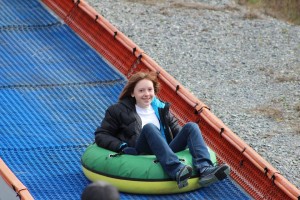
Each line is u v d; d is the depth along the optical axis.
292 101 41.66
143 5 56.12
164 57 47.31
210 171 25.69
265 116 39.41
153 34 50.91
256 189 27.47
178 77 44.41
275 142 36.22
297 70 46.53
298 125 38.34
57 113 32.91
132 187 25.80
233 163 28.77
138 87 26.48
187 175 25.25
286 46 50.66
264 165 27.16
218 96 41.94
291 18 55.94
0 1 43.72
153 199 25.92
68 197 26.05
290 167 33.66
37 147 29.59
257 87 43.66
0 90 34.50
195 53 48.38
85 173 26.91
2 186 26.02
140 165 25.80
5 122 31.50
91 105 33.94
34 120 32.03
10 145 29.53
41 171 27.80
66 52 38.78
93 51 38.81
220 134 29.38
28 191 24.92
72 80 36.16
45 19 41.97
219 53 48.69
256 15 55.62
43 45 39.38
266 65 47.22
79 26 40.34
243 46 50.22
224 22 54.16
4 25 41.06
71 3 41.25
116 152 26.36
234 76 45.19
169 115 27.20
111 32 37.59
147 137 25.84
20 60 37.78
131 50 36.09
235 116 39.16
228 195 26.86
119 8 55.03
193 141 26.19
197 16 54.84
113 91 35.34
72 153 29.47
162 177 25.64
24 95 34.28
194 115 31.20
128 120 26.58
